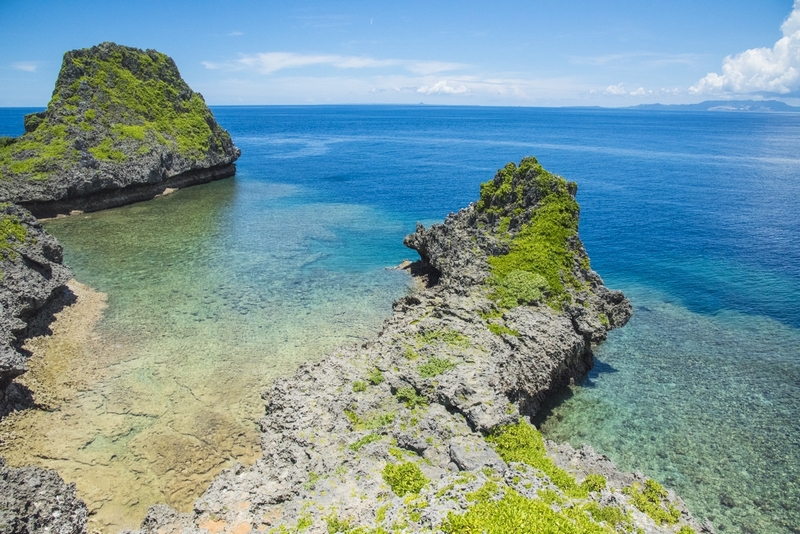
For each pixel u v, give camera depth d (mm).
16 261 39625
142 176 87688
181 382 33625
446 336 32188
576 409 33219
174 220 76438
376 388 28500
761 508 25562
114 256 58094
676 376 37188
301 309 45438
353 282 52375
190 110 113188
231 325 41844
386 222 77938
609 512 18500
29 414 30031
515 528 15812
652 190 106125
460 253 45875
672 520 20031
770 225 77562
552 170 134500
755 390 35531
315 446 24219
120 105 95750
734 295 51625
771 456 29156
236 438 28656
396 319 38188
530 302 36906
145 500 24547
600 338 37406
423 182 114375
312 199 95000
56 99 88688
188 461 26953
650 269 58812
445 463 22094
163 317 42781
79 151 80250
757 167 142625
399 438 23938
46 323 39906
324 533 17688
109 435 28641
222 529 19859
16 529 18562
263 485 22016
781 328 44656
